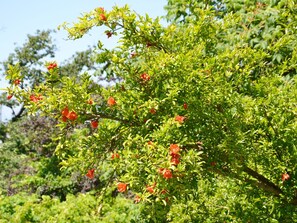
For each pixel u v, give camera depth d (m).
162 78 3.97
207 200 4.86
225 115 3.94
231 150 3.88
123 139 4.02
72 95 3.82
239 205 4.59
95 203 7.75
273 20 6.39
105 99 4.06
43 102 3.79
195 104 3.90
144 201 3.81
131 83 4.11
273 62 6.07
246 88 4.43
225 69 4.14
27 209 7.43
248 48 4.46
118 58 4.03
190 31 4.43
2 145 15.40
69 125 3.97
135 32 4.17
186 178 3.53
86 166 4.04
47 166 11.84
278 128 4.11
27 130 12.70
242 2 7.23
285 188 4.37
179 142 3.69
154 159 3.47
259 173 4.70
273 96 4.11
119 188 3.62
